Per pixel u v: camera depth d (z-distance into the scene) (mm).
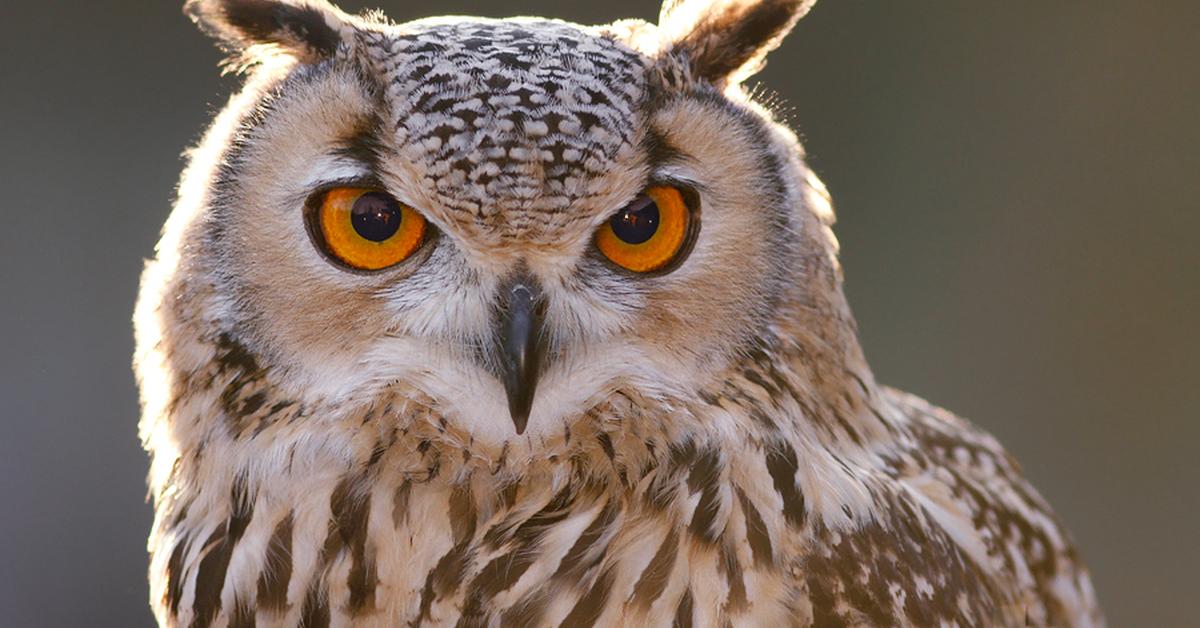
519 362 3078
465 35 3088
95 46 4371
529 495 3090
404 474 3086
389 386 3082
